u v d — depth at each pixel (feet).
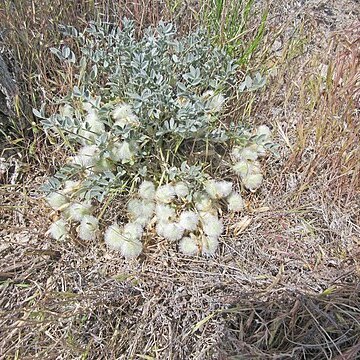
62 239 1.36
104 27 1.67
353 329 1.24
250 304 1.24
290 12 1.93
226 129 1.55
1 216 1.44
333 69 1.59
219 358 1.20
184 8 1.84
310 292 1.28
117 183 1.37
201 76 1.56
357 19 1.98
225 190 1.40
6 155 1.52
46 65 1.65
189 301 1.29
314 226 1.47
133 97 1.33
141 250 1.33
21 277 1.31
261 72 1.71
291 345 1.22
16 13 1.62
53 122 1.35
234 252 1.39
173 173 1.37
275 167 1.58
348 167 1.48
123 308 1.28
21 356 1.19
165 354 1.22
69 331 1.22
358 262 1.36
